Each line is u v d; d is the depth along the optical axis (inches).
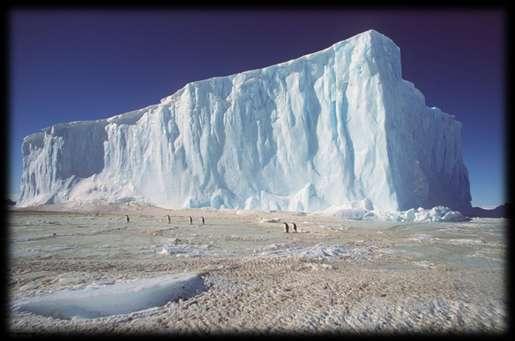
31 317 318.3
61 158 2933.1
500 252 723.4
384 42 2217.0
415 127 2298.2
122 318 319.0
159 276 471.8
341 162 2052.2
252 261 599.8
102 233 982.4
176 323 307.1
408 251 733.9
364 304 358.6
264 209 2140.7
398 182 1939.0
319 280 465.7
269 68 2397.9
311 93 2265.0
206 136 2406.5
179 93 2694.4
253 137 2340.1
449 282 454.3
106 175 2817.4
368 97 2055.9
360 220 1636.3
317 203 2037.4
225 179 2322.8
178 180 2427.4
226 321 312.0
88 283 432.5
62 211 2230.6
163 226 1217.4
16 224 1202.6
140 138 2728.8
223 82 2491.4
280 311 338.0
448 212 1659.7
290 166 2220.7
